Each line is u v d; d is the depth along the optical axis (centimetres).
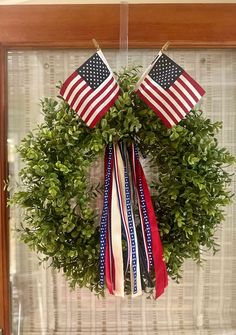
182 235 107
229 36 117
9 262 121
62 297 124
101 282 101
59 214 101
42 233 98
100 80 101
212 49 120
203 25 116
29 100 121
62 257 105
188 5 116
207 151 102
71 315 124
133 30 116
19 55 120
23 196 102
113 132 101
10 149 120
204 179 101
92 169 115
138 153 109
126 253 103
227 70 122
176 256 107
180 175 103
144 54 120
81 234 104
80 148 101
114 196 104
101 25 116
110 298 125
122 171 105
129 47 117
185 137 101
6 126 119
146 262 104
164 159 106
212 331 124
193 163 99
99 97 100
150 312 125
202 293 125
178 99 100
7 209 119
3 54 117
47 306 124
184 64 121
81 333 124
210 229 106
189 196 102
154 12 116
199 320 125
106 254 102
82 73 101
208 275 125
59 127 101
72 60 121
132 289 103
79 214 104
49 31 116
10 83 120
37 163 98
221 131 123
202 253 124
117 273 102
